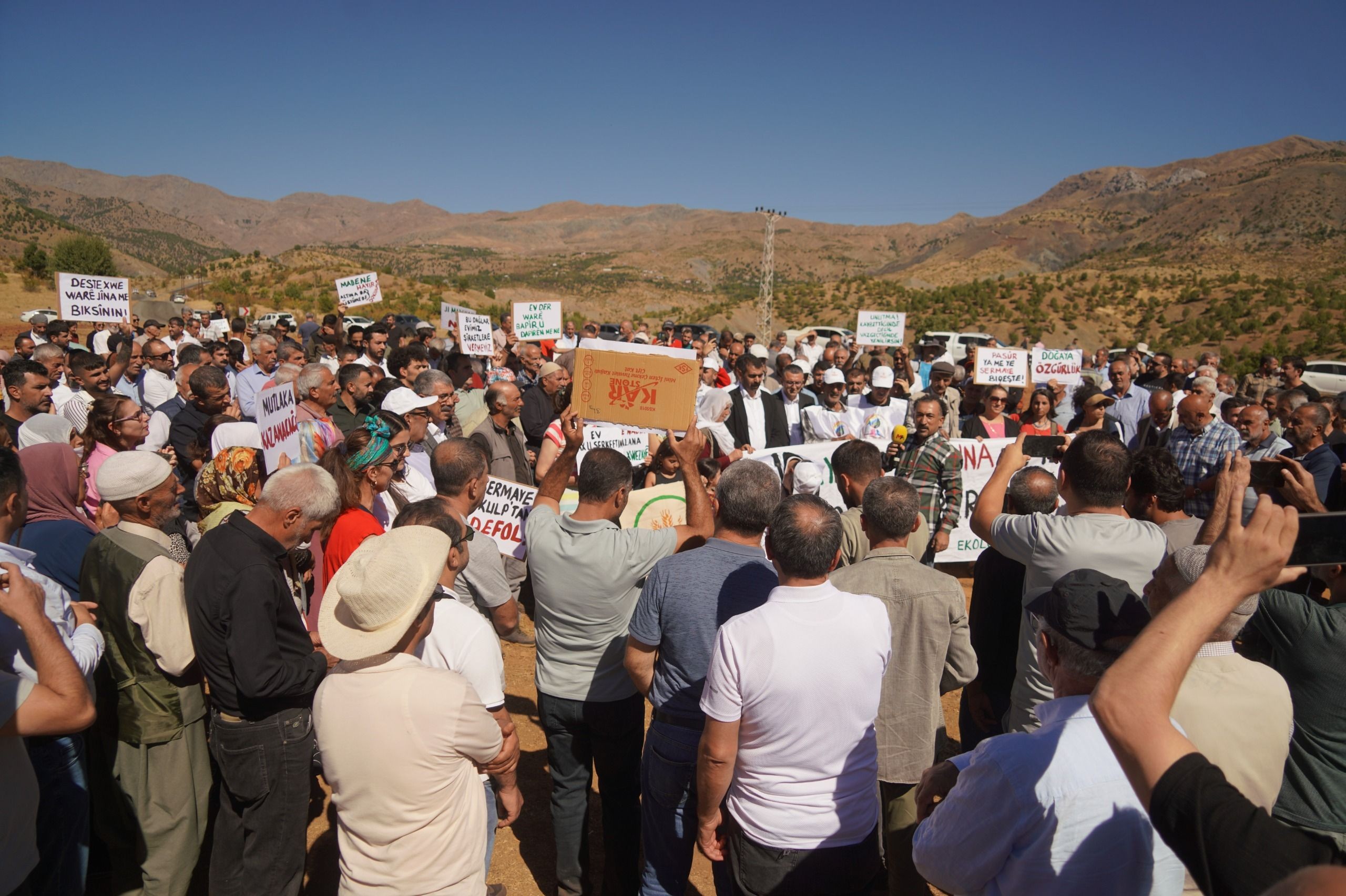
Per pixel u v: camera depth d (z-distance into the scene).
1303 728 2.73
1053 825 1.85
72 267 59.12
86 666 2.86
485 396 6.62
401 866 2.46
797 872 2.69
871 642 2.70
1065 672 2.00
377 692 2.45
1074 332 74.12
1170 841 1.34
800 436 8.62
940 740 3.33
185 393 8.52
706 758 2.67
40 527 3.89
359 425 6.62
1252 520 1.41
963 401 9.50
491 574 3.96
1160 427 7.48
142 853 3.44
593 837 4.42
